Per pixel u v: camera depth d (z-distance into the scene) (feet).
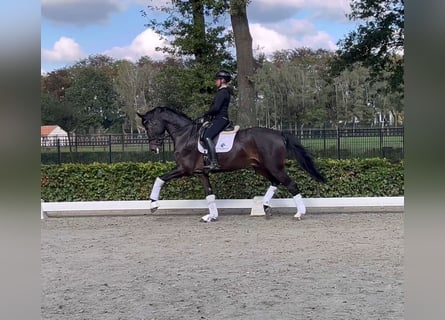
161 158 54.19
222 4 40.73
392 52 62.08
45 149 55.72
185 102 45.06
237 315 13.30
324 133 53.47
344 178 32.35
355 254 20.35
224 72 28.63
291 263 19.07
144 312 13.75
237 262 19.43
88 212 32.83
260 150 28.02
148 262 19.77
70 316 13.47
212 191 29.86
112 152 55.77
